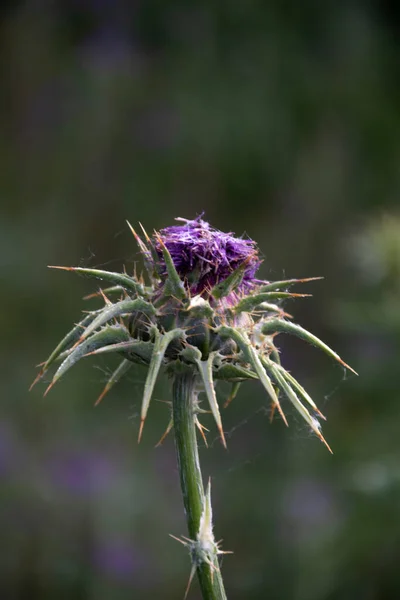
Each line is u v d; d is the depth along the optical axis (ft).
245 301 12.07
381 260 27.81
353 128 45.29
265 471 32.76
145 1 44.91
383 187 44.65
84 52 44.50
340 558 27.94
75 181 42.50
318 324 39.88
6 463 31.83
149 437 33.96
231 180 42.98
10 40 44.45
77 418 34.42
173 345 11.86
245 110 43.75
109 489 31.19
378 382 30.81
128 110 43.45
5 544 29.19
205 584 11.38
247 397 34.42
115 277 12.24
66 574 28.40
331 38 46.91
